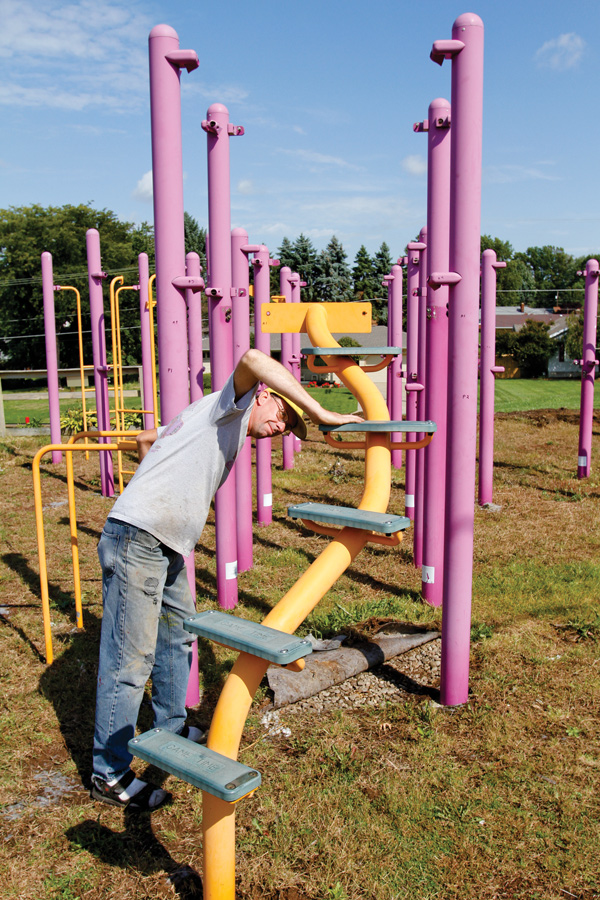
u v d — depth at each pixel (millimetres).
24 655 4199
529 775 2973
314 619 4637
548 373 44750
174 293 3320
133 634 2693
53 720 3455
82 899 2322
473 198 3305
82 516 8031
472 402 3410
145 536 2623
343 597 5160
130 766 3098
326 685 3793
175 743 2109
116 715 2730
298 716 3514
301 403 2275
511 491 8945
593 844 2547
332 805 2771
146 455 2750
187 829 2680
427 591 4984
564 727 3357
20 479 10320
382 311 66250
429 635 4414
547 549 6344
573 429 15188
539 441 13469
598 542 6547
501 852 2512
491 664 4000
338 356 3033
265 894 2318
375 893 2316
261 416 2658
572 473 10008
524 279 103125
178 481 2619
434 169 4465
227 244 4824
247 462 5727
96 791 2824
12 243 51969
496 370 7914
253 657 2186
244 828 2656
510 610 4824
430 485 4844
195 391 5852
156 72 3174
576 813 2717
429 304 4578
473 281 3355
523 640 4324
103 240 54125
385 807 2760
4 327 52844
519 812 2723
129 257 52969
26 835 2637
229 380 2459
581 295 95938
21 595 5312
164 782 2982
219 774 1893
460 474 3441
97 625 4668
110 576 2678
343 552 2457
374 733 3336
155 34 3141
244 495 5730
